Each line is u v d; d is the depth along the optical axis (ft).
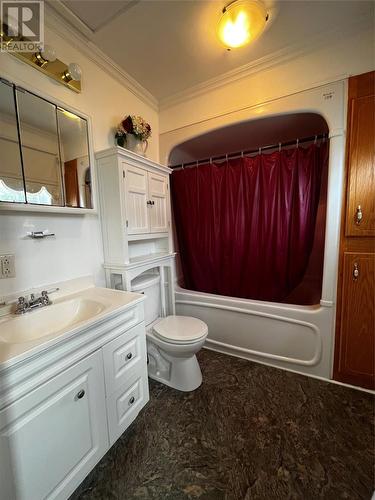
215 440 3.92
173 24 4.29
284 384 5.28
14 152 3.59
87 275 4.97
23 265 3.83
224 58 5.24
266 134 7.39
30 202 3.81
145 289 5.90
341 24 4.46
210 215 7.25
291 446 3.77
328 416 4.36
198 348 5.02
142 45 4.79
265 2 3.93
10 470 2.32
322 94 4.94
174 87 6.28
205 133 6.54
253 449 3.74
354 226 4.83
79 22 4.19
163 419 4.36
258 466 3.47
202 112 6.46
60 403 2.83
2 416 2.26
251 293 6.96
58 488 2.81
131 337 4.07
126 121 5.36
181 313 7.36
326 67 4.88
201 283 7.68
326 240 5.17
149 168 5.77
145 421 4.32
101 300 4.12
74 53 4.55
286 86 5.30
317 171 5.90
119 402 3.81
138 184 5.39
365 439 3.87
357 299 4.98
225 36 4.44
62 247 4.46
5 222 3.59
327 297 5.25
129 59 5.18
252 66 5.48
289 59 5.18
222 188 7.04
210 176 7.10
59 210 4.18
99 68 5.13
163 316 6.55
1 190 3.45
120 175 4.82
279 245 6.41
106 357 3.53
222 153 9.13
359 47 4.56
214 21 4.25
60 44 4.28
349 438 3.90
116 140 5.57
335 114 4.85
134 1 3.83
